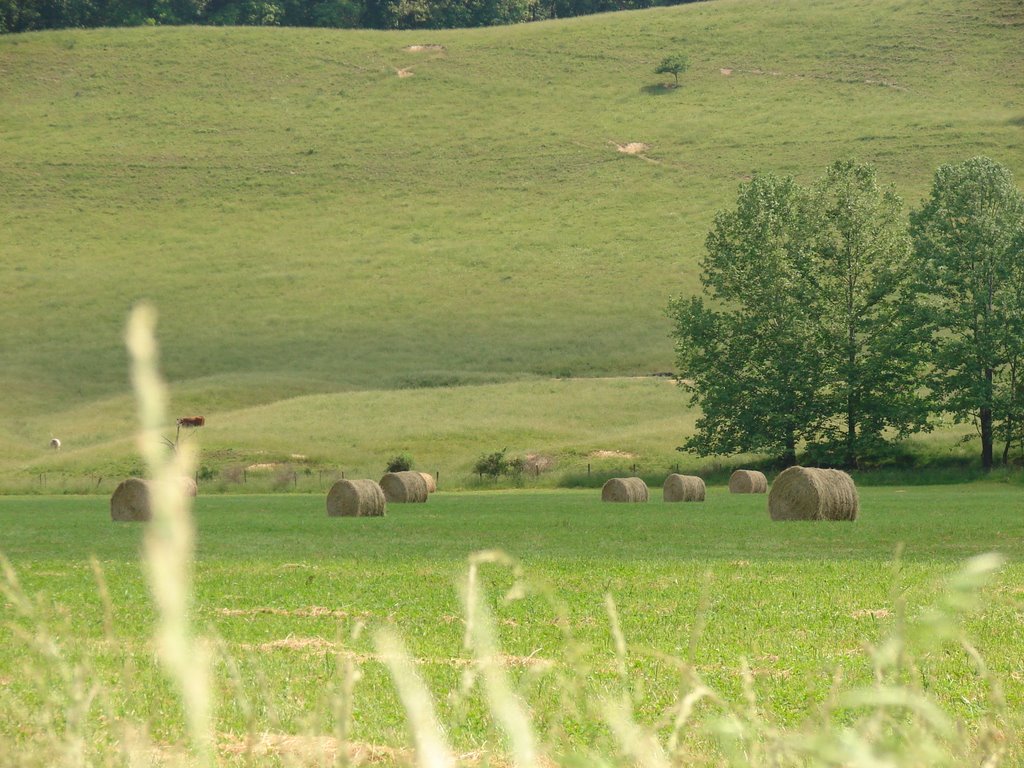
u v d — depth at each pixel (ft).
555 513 454.40
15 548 310.04
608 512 460.96
